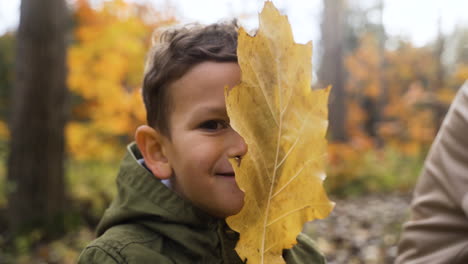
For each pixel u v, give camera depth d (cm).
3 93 799
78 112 667
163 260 79
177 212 82
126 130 648
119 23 606
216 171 74
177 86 78
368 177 879
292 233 52
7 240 411
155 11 662
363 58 1914
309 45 51
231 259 85
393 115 1591
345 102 1113
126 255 77
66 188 470
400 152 1225
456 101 138
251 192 50
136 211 84
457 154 130
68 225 436
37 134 446
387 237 446
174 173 87
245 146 74
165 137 83
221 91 74
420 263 136
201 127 76
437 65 1842
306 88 51
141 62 626
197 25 87
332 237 457
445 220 130
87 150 653
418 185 147
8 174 450
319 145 52
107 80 611
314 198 52
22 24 447
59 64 461
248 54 48
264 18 50
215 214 80
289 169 51
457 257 127
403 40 2050
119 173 91
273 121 50
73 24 669
